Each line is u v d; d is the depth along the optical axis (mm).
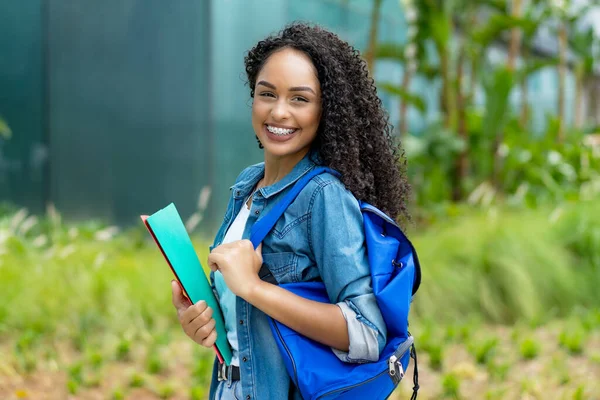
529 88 18453
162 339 4594
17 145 8375
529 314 5363
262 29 8844
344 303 1428
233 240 1662
